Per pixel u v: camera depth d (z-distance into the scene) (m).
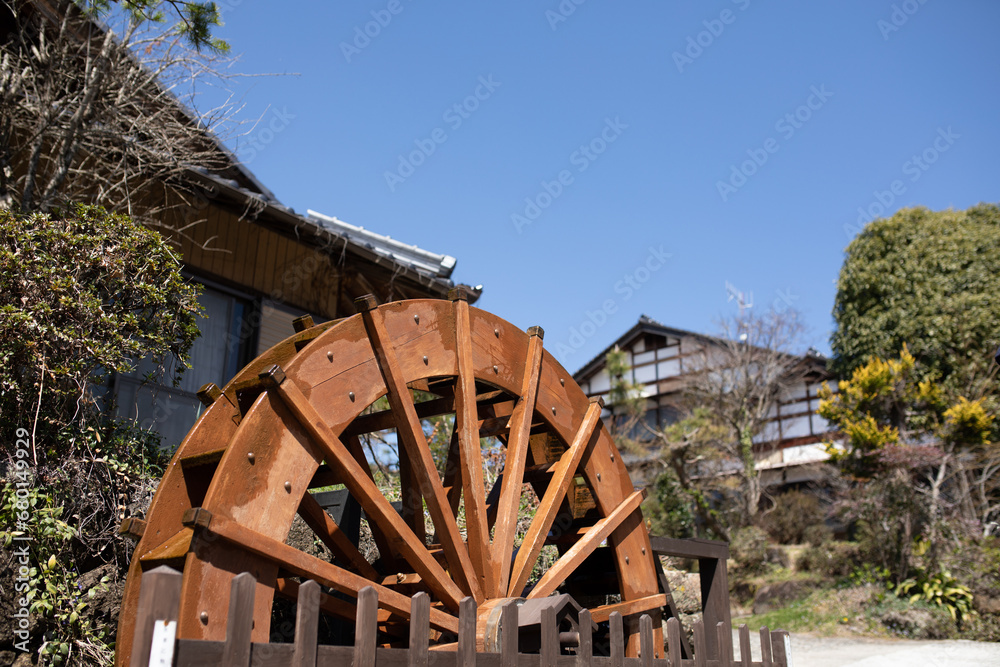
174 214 6.81
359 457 4.23
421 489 3.71
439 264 8.77
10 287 3.78
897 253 18.09
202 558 2.81
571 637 3.55
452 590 3.63
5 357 3.65
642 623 3.76
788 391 21.12
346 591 3.25
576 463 4.54
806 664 8.55
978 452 13.71
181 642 2.20
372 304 3.72
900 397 14.31
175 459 3.50
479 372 4.20
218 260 7.16
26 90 5.57
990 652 9.02
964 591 10.76
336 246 7.55
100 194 5.75
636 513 4.80
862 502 12.55
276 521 3.09
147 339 4.41
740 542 15.20
